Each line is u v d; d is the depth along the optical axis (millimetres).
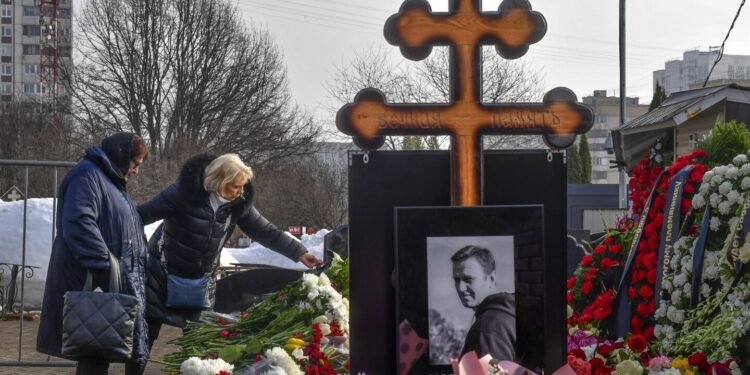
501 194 3764
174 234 6484
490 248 3619
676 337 4461
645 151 13148
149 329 6539
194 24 41094
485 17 3760
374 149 3717
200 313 6551
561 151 3775
